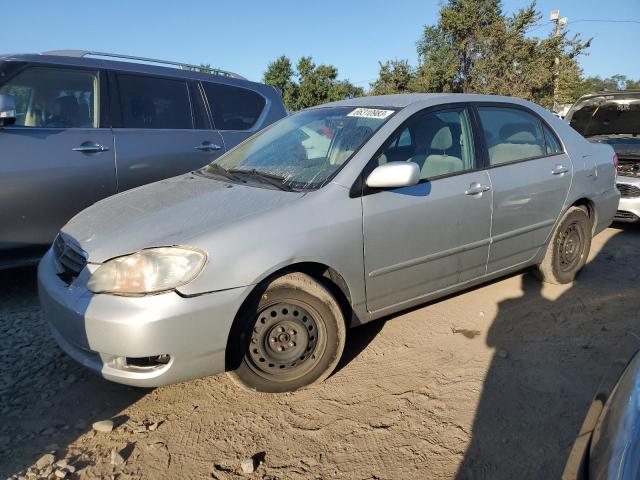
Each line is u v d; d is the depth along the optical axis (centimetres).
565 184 404
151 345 237
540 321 370
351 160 301
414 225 310
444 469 228
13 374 300
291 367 279
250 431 254
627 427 141
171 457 236
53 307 264
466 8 2808
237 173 344
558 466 229
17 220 397
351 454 238
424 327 360
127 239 259
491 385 289
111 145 446
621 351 326
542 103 2756
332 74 3675
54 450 239
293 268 275
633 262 508
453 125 353
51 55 442
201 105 518
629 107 719
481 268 361
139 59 497
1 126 396
